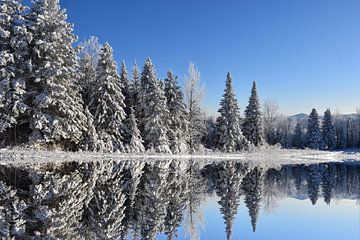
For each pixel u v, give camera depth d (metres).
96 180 18.86
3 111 29.72
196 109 56.09
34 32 31.78
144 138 46.75
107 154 37.16
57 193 13.68
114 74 42.06
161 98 47.56
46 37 31.73
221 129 57.50
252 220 12.03
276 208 14.34
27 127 31.75
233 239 9.57
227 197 16.64
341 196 18.06
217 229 10.66
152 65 48.53
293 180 24.75
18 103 29.52
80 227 9.53
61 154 31.19
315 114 95.19
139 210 12.53
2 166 20.73
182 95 52.41
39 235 8.47
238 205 14.76
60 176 18.62
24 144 30.55
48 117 30.69
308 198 17.14
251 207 14.40
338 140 104.12
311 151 70.81
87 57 45.84
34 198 12.41
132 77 54.22
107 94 40.53
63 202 12.33
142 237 9.27
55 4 32.88
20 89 29.91
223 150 56.31
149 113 46.66
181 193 17.09
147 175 23.27
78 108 34.38
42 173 19.06
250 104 66.56
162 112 47.16
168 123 49.06
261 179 24.48
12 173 18.02
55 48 31.78
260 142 64.69
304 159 53.19
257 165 38.03
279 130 97.31
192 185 20.08
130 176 22.03
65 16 33.25
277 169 33.78
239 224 11.40
